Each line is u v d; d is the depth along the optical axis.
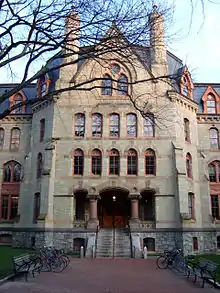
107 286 14.52
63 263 20.84
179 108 34.34
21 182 35.59
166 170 31.72
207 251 32.41
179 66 39.12
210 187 36.16
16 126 38.72
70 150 32.56
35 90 41.09
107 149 32.50
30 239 32.31
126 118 33.44
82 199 33.25
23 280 15.88
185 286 14.76
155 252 29.36
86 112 33.62
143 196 33.28
